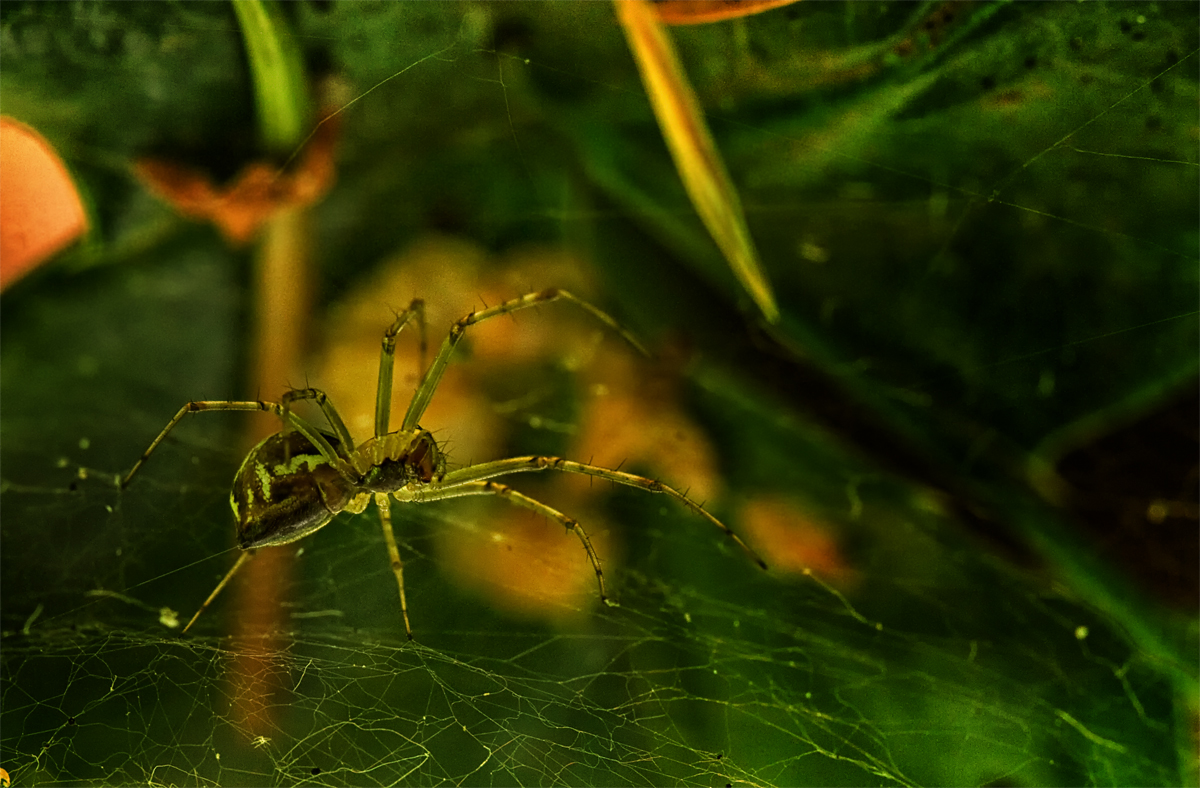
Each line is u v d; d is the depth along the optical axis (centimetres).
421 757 10
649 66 10
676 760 10
